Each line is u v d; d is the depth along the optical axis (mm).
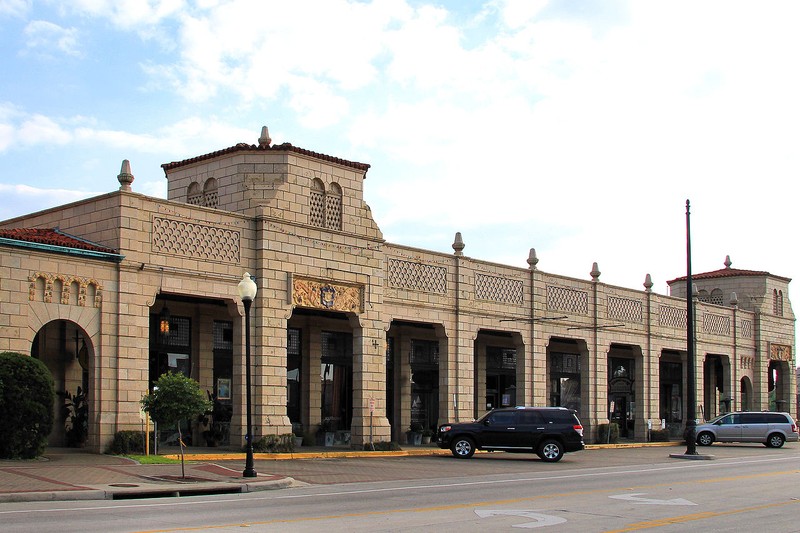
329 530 13664
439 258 38000
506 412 33312
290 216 31641
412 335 40969
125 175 27438
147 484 20344
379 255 34969
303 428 36375
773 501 18969
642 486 22250
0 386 23297
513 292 41469
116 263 26953
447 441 33625
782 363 63906
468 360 38781
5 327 24547
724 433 46594
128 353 27078
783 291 63594
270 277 30688
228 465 25875
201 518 14984
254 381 30297
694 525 14961
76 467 22828
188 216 28969
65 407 29125
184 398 22938
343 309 33406
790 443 51500
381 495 19516
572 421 32625
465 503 17844
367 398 34031
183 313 32156
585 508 17188
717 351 56312
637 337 48938
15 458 23656
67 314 25859
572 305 44625
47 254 25500
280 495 19578
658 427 49656
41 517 14938
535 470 28109
